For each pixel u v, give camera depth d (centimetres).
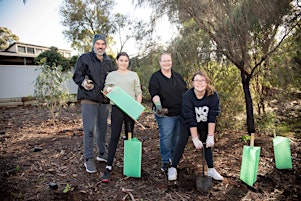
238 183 246
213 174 253
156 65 384
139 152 250
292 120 486
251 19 305
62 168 281
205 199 219
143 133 436
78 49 1562
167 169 270
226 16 320
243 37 318
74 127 503
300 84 415
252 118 383
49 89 554
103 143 293
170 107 255
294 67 372
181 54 352
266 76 396
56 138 411
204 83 233
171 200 217
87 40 1527
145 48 378
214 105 243
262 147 346
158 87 255
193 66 376
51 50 1220
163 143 264
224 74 414
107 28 1418
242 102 418
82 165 288
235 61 344
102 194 227
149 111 638
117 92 243
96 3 1422
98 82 260
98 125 287
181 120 251
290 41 371
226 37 323
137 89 268
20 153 336
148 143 376
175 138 280
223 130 407
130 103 241
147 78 391
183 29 360
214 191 232
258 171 272
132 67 396
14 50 1552
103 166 285
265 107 525
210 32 335
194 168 282
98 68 263
